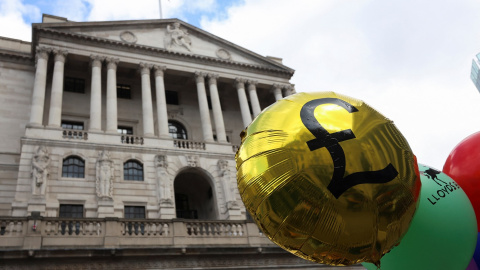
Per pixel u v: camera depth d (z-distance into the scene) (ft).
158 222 75.15
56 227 67.97
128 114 117.19
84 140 92.58
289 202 16.22
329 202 15.70
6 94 106.83
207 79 125.39
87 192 85.35
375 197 15.70
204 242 76.69
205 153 104.01
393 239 16.97
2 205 91.56
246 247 77.41
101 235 70.03
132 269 68.44
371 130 16.78
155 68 116.98
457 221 20.11
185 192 111.86
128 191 89.51
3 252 60.90
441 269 19.76
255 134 18.12
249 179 17.49
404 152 16.96
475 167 24.06
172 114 124.06
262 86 135.03
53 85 99.81
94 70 107.65
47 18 113.91
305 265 81.71
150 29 124.77
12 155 98.99
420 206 20.21
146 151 97.25
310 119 17.08
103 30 116.16
